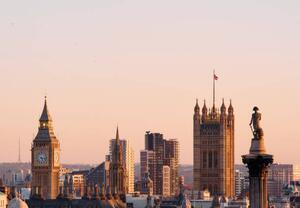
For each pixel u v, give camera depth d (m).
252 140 165.38
